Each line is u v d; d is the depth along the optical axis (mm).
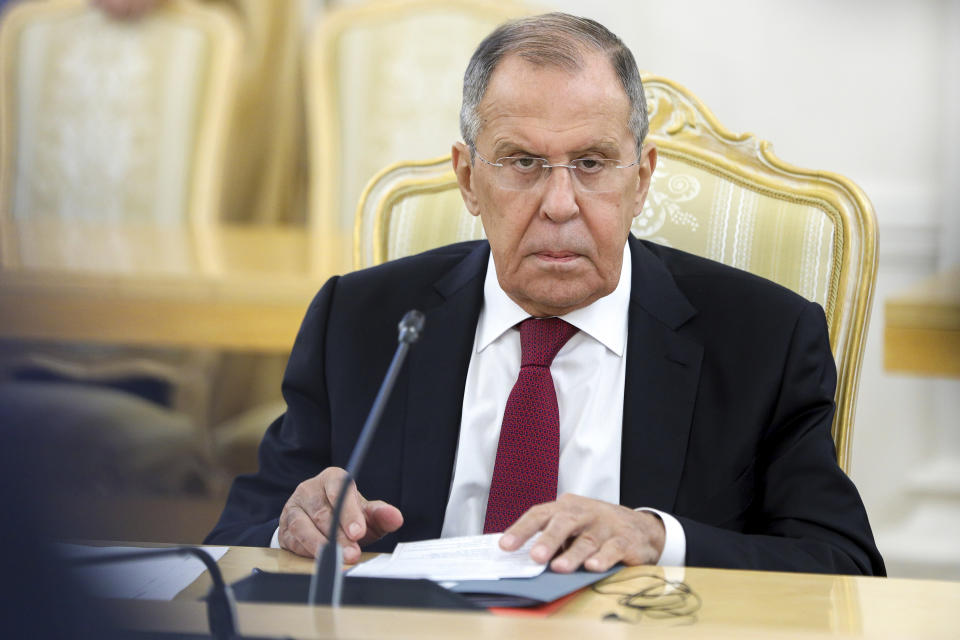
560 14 4430
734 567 3779
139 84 11227
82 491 1798
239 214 12672
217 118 11109
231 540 4527
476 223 5387
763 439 4547
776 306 4668
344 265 8414
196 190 11109
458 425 4641
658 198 5227
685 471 4465
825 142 9516
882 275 9180
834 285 4992
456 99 10625
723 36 9852
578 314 4617
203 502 9680
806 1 9500
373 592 3078
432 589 3102
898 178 9234
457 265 5012
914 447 9062
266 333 7621
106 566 3080
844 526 4223
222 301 7609
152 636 2678
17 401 1712
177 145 11148
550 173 4266
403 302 4934
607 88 4254
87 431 8016
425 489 4531
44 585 1616
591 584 3295
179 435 8461
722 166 5234
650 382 4543
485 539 3660
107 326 7715
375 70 10727
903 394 9055
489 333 4723
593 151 4258
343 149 10719
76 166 11336
